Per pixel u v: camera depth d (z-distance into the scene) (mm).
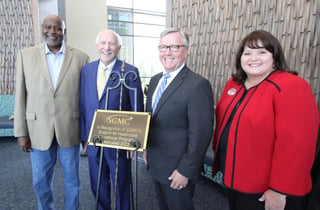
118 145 1289
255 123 1081
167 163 1337
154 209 2174
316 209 1221
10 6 4102
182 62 1324
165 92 1327
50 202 1875
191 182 1349
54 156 1804
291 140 999
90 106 1664
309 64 2002
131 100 1603
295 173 994
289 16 2123
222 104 1330
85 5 6109
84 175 2826
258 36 1127
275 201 1052
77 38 6102
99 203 1818
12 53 4223
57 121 1688
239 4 2547
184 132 1305
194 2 3037
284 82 1057
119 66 1688
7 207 2176
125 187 1744
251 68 1144
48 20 1645
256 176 1109
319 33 1922
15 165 3131
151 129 1371
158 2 8516
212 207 2227
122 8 7965
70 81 1712
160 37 1345
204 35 2973
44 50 1691
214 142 1394
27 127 1725
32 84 1663
